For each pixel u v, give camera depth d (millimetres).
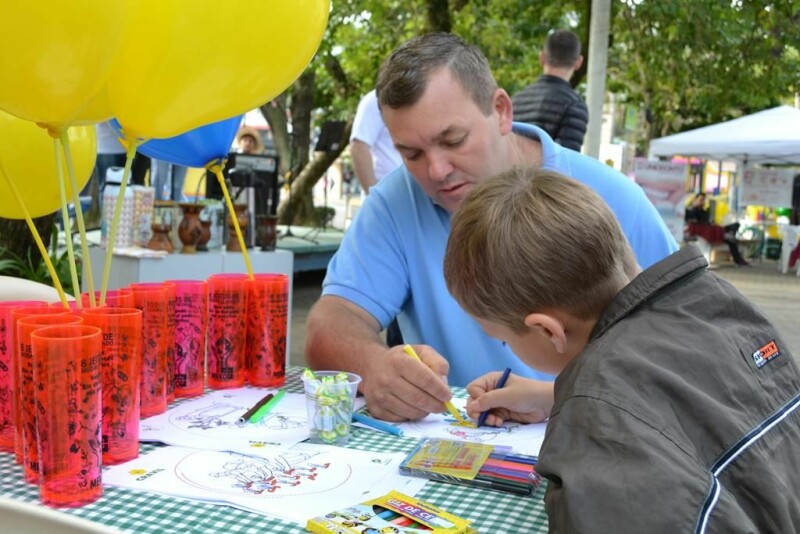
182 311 1444
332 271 1876
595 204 984
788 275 12195
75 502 944
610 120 19156
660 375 830
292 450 1172
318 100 12453
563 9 8898
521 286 962
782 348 967
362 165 4484
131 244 4020
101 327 1065
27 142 1430
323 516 905
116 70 1146
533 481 1045
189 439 1207
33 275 3648
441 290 1840
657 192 8453
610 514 725
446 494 1025
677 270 957
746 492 813
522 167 1109
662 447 760
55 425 929
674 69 8789
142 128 1176
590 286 946
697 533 704
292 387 1575
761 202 12766
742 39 8070
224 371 1532
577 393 833
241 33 1109
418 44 1643
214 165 1533
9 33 952
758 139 9922
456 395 1578
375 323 1808
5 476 1048
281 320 1567
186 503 960
